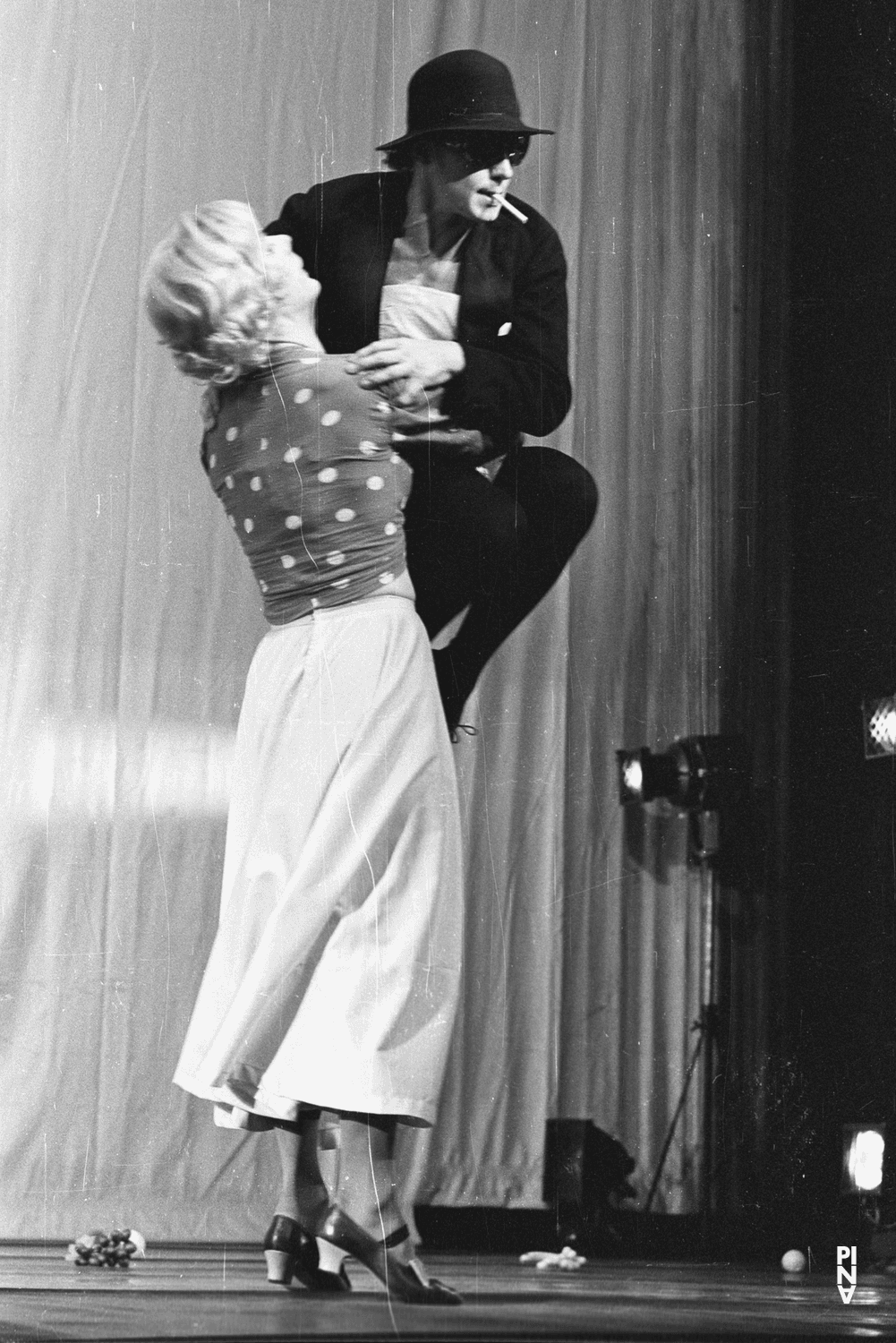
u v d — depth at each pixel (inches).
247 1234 110.5
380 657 115.6
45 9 120.0
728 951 128.9
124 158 119.7
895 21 142.2
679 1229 122.9
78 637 115.0
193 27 122.4
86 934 112.2
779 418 136.1
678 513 131.9
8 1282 100.4
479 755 122.4
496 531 123.3
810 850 132.3
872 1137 129.6
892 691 136.2
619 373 130.3
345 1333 94.1
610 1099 123.3
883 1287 123.0
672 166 134.7
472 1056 118.7
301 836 112.7
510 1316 101.7
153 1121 110.6
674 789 128.9
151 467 117.2
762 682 133.5
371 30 125.8
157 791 114.4
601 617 127.4
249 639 116.7
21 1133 109.0
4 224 117.3
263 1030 110.5
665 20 135.7
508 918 121.8
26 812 112.8
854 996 131.1
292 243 121.3
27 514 115.5
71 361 117.1
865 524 137.4
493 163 127.3
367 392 120.0
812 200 138.8
